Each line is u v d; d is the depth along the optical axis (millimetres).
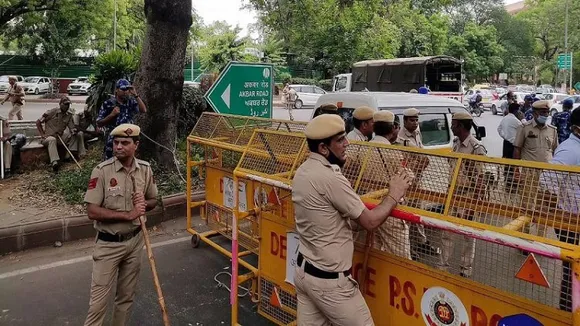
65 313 3797
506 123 7457
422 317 2398
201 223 6090
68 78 36344
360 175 2801
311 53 33062
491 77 53625
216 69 25469
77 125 7844
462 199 2271
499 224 2170
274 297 3480
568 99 7699
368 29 26516
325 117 2340
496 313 2084
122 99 5820
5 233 4938
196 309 3920
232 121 5148
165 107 7125
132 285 3322
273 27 11891
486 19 51156
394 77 18875
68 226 5277
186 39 7242
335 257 2289
